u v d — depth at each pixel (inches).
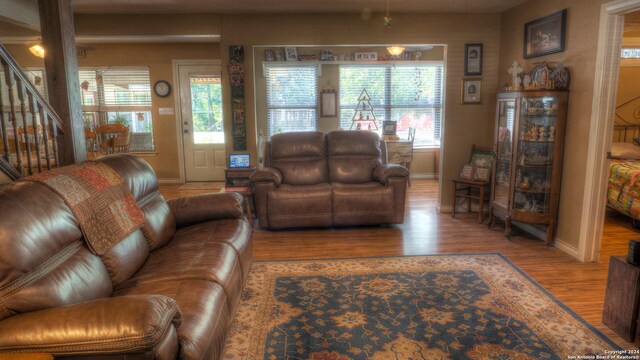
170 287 74.5
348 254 142.7
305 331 93.2
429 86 284.2
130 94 273.0
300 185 179.9
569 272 125.6
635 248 86.9
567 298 108.4
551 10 150.6
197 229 110.3
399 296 109.8
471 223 179.9
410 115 285.9
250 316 100.1
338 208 168.6
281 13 185.2
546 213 148.7
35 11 179.8
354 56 267.1
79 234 72.1
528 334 91.2
